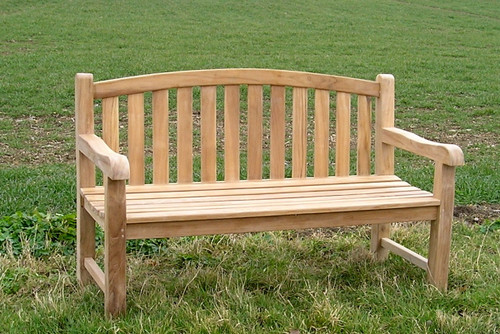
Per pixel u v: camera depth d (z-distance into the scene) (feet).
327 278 12.67
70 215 14.60
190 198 11.94
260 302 11.47
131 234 10.54
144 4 70.28
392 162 13.98
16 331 10.18
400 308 11.23
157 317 10.75
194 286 12.06
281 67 42.60
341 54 48.52
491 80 40.68
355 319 10.75
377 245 13.89
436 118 31.32
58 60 41.75
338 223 11.59
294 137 13.58
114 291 10.60
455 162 11.72
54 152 24.48
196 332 10.27
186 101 12.83
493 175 20.97
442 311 11.03
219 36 54.29
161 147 12.77
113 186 10.28
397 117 31.42
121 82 12.32
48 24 55.83
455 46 54.85
